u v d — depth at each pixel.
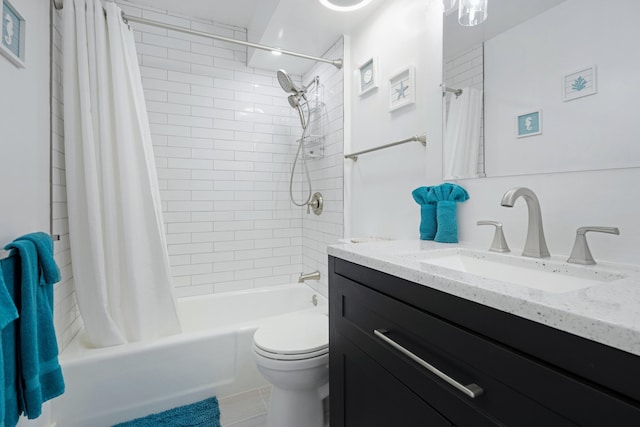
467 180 1.18
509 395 0.52
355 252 0.98
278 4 1.68
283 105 2.60
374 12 1.74
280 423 1.33
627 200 0.76
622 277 0.67
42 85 1.31
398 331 0.78
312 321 1.58
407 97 1.46
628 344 0.37
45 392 1.00
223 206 2.41
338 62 1.97
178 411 1.49
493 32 1.07
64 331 1.47
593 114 0.81
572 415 0.43
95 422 1.36
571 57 0.86
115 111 1.54
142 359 1.46
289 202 2.63
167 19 2.22
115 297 1.53
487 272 0.95
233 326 1.70
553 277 0.79
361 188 1.86
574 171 0.85
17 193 1.09
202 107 2.33
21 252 0.91
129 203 1.55
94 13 1.53
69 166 1.45
